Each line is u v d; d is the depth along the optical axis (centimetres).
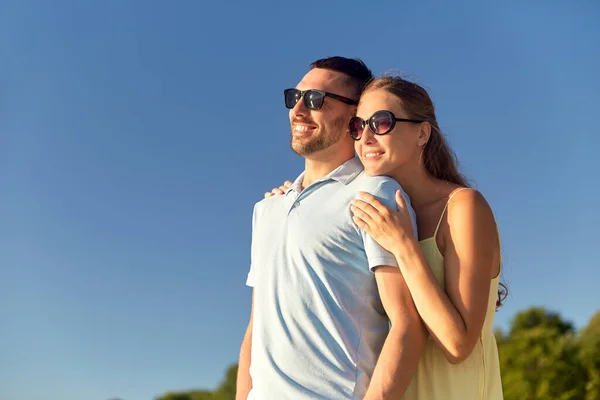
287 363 300
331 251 309
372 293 310
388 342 292
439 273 309
